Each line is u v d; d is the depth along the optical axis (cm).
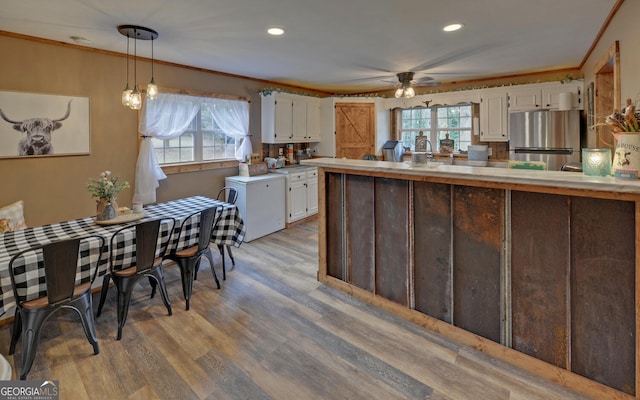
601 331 186
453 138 616
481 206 225
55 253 201
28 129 319
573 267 193
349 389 195
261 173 524
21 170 319
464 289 239
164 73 418
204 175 480
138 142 402
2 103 303
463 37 330
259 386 198
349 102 625
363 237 298
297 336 248
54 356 225
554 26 304
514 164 281
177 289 326
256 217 482
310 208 586
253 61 418
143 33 302
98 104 365
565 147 461
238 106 507
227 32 307
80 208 359
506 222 215
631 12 236
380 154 651
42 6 248
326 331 254
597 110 360
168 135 425
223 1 241
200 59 406
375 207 286
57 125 337
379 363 218
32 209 328
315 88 640
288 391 194
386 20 282
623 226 175
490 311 228
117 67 377
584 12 273
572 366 197
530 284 209
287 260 401
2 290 196
